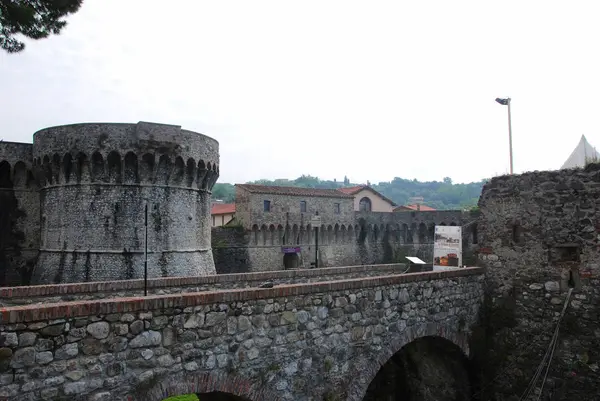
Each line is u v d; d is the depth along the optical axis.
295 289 11.02
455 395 15.70
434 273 14.55
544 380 14.16
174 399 19.73
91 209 32.69
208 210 38.78
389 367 17.08
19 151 36.31
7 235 36.00
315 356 11.34
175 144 33.94
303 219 64.19
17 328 7.43
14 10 16.44
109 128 32.62
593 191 13.72
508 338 15.36
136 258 32.59
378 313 12.82
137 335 8.64
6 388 7.29
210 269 38.44
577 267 14.00
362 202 80.75
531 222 15.20
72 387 7.88
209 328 9.59
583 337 13.65
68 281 32.03
